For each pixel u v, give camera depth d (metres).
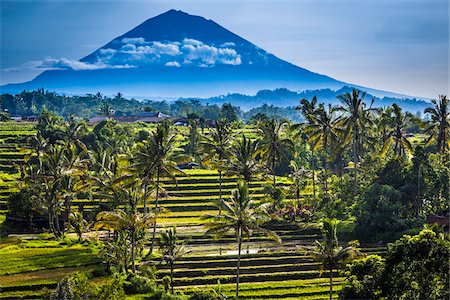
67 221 100.62
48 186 95.12
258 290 68.75
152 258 78.25
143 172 79.00
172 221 102.94
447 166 97.31
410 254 48.12
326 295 67.62
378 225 86.44
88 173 107.12
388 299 49.06
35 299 60.31
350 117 102.06
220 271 75.31
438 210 89.44
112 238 87.31
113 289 50.62
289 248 84.44
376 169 97.69
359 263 52.94
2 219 102.00
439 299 46.50
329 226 57.12
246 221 62.28
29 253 76.44
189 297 61.19
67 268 70.19
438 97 99.44
